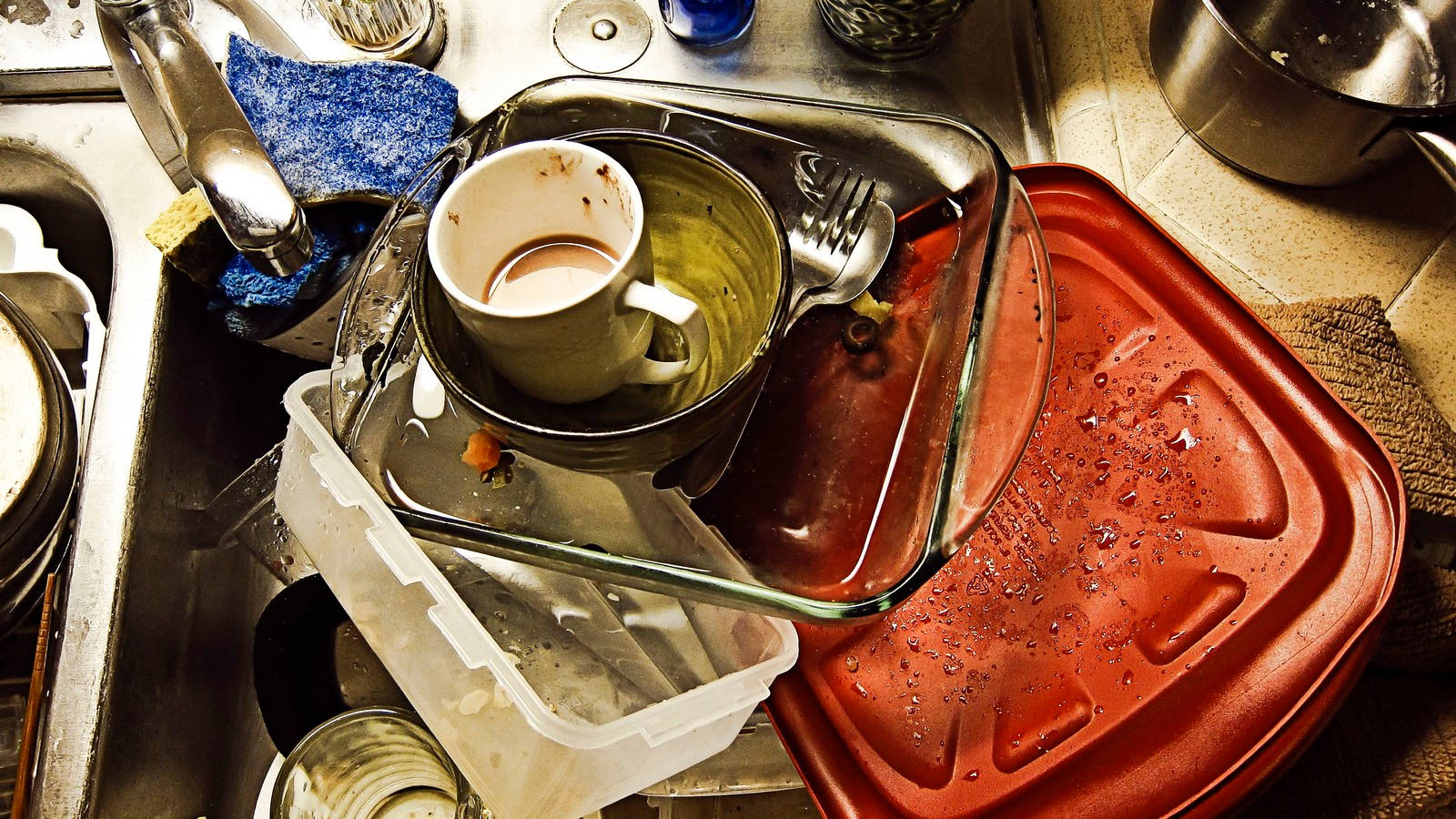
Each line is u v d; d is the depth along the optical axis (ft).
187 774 2.06
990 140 1.70
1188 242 2.17
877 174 1.79
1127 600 1.73
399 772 2.07
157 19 1.80
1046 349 1.60
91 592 1.88
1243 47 1.92
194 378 2.13
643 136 1.50
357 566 1.73
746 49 2.28
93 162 2.17
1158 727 1.64
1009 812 1.64
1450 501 1.84
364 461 1.70
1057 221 1.95
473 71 2.27
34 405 1.94
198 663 2.11
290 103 2.00
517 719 1.58
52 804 1.77
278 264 1.81
